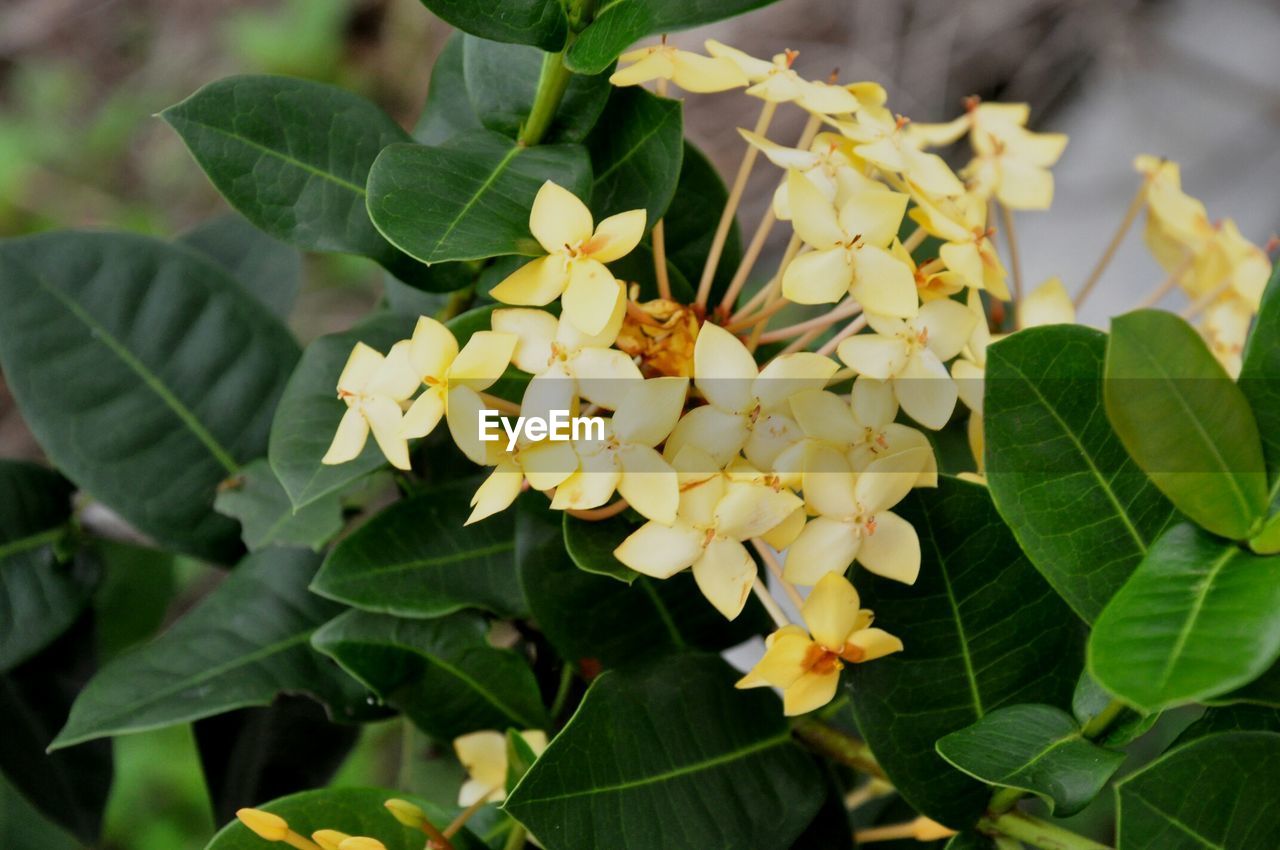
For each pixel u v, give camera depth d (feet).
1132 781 1.63
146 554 2.20
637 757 1.72
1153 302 1.94
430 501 1.88
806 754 1.79
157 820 3.85
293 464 1.77
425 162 1.70
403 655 1.86
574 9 1.70
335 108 1.78
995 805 1.73
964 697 1.74
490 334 1.65
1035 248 4.08
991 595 1.74
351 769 3.50
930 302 1.71
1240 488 1.59
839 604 1.67
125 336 1.99
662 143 1.75
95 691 1.89
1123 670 1.52
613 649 1.84
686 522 1.66
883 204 1.69
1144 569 1.59
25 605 2.00
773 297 1.76
